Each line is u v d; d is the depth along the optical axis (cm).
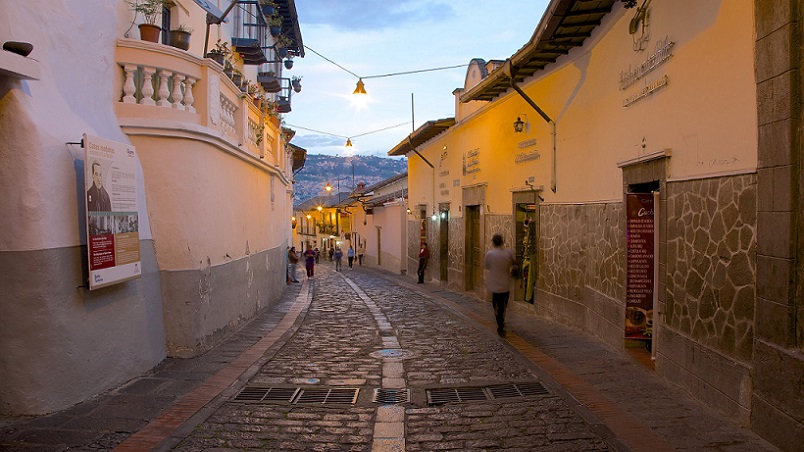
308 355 794
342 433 488
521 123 1224
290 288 1919
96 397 568
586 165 912
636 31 711
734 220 478
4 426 479
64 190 544
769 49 428
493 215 1460
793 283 404
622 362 705
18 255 502
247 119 1070
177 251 747
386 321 1131
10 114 503
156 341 713
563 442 457
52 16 570
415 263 2491
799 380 388
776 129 419
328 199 5697
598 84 855
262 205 1288
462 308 1333
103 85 677
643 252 716
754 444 425
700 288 537
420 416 531
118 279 609
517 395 591
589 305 902
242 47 1454
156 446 444
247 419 520
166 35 973
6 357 500
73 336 541
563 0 749
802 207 400
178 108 756
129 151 653
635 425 480
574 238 969
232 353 786
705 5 534
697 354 540
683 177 577
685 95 576
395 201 2927
